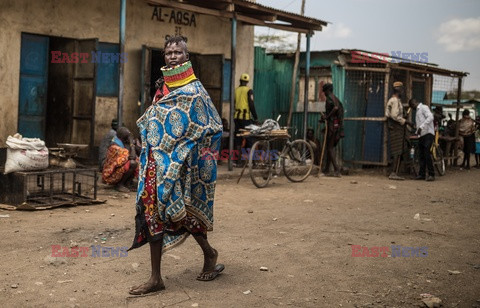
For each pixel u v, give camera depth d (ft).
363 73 45.85
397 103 40.24
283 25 41.01
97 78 36.37
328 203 28.04
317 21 42.01
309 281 14.67
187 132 12.87
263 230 20.92
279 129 33.81
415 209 27.07
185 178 13.06
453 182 40.47
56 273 14.64
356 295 13.62
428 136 40.42
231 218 23.15
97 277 14.42
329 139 40.88
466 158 54.49
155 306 12.41
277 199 28.78
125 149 28.22
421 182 39.63
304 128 43.21
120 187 28.12
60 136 35.19
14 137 23.13
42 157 23.26
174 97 12.84
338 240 19.57
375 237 20.29
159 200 12.70
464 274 15.64
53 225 20.24
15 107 32.30
